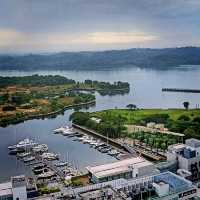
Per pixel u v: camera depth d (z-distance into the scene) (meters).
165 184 183.50
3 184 197.38
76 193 177.50
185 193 182.00
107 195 170.62
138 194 183.00
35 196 194.62
